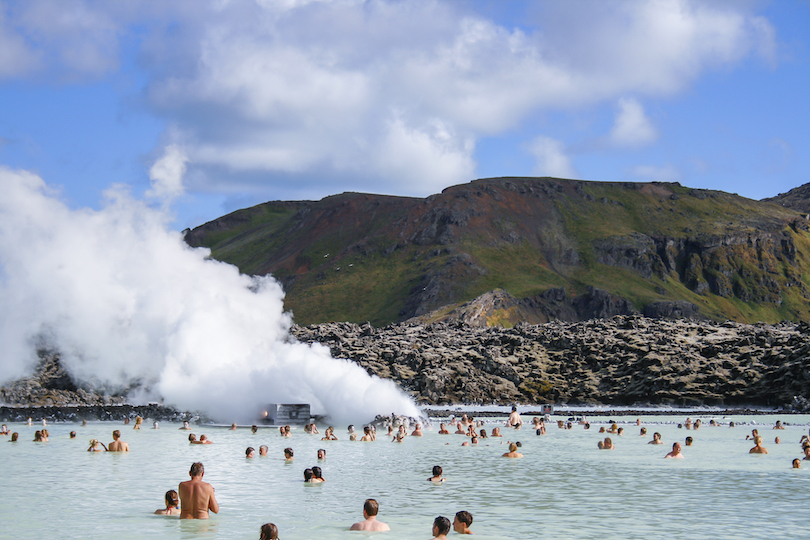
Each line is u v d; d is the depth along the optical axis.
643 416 89.94
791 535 21.22
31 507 25.19
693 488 30.39
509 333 146.12
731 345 125.81
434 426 71.25
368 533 21.33
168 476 33.12
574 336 137.25
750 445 51.72
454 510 25.20
